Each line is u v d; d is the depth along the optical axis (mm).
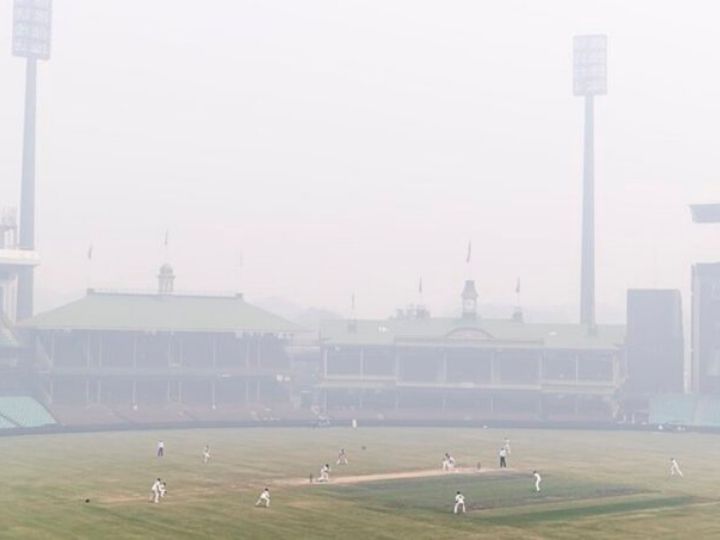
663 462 113438
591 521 71062
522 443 137875
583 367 185000
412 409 184750
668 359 192500
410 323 197500
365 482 92062
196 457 111812
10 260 175750
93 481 89188
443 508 76500
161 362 178250
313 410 182375
